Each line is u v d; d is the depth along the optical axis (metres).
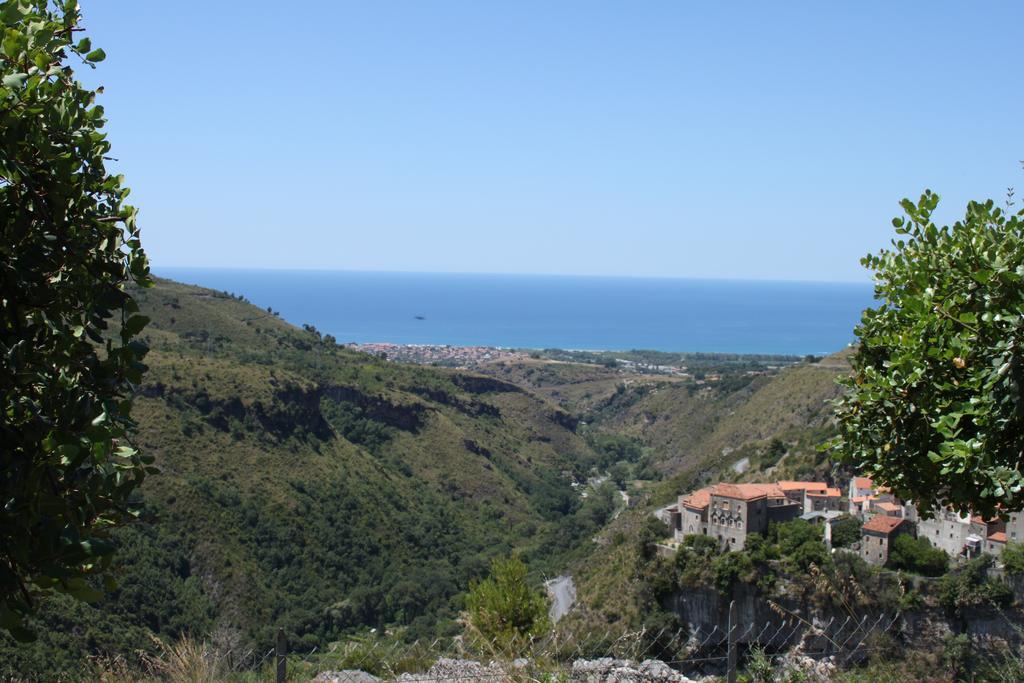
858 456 9.55
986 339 8.04
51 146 4.98
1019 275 7.79
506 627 11.88
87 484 4.97
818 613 29.78
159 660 8.75
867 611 27.27
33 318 5.23
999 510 8.67
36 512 4.45
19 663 11.36
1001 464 7.52
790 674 9.97
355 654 10.77
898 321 9.36
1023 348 7.26
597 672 10.04
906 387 8.51
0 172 4.87
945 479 8.78
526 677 8.88
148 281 5.72
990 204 8.82
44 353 5.12
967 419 8.19
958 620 25.83
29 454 4.61
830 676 10.25
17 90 4.85
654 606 35.88
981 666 10.59
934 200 9.04
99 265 5.41
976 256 8.38
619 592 37.75
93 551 4.59
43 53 5.09
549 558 64.50
